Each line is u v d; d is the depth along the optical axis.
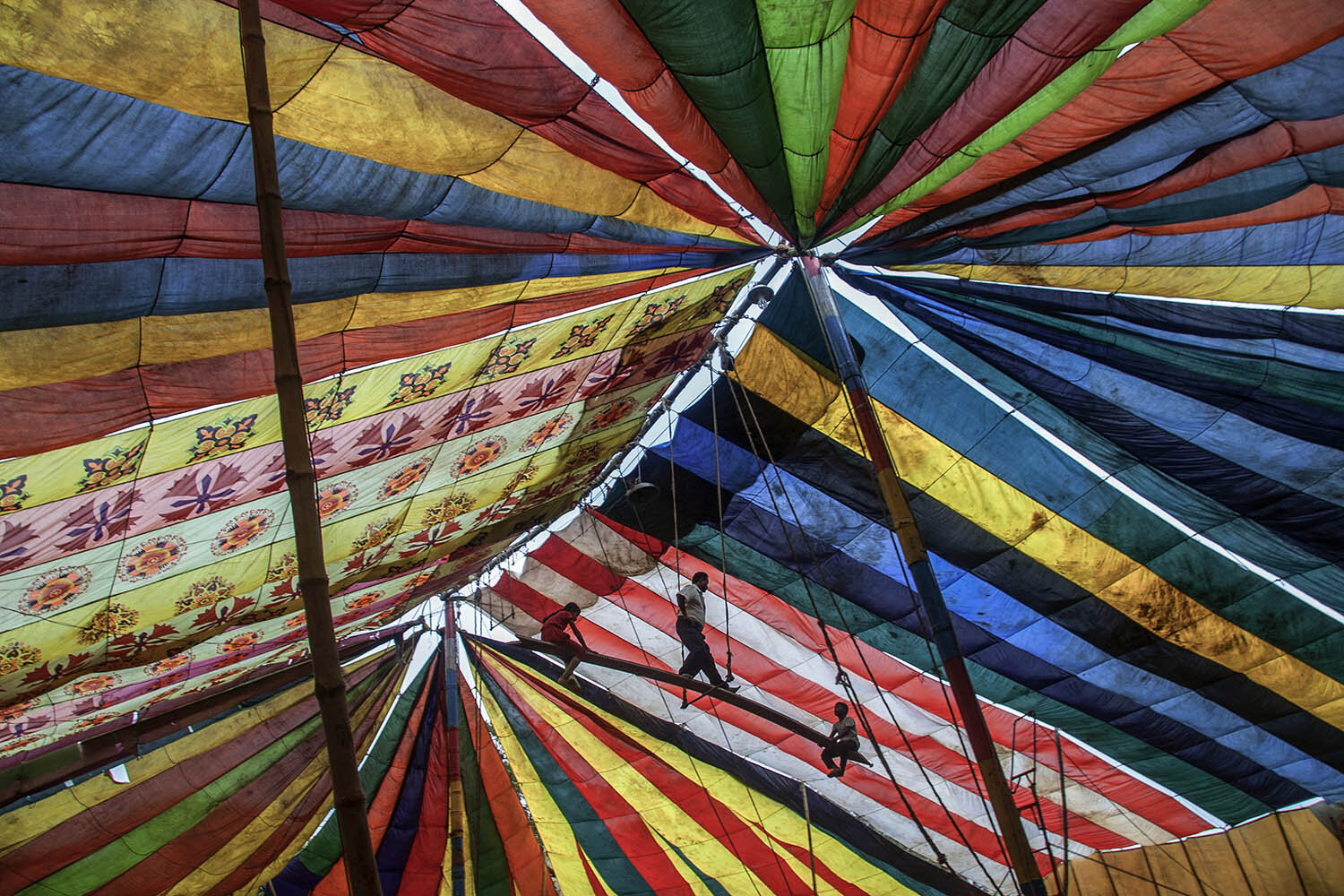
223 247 4.77
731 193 6.37
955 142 6.01
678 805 12.20
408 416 6.91
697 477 9.81
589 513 10.36
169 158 4.20
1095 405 8.38
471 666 11.96
